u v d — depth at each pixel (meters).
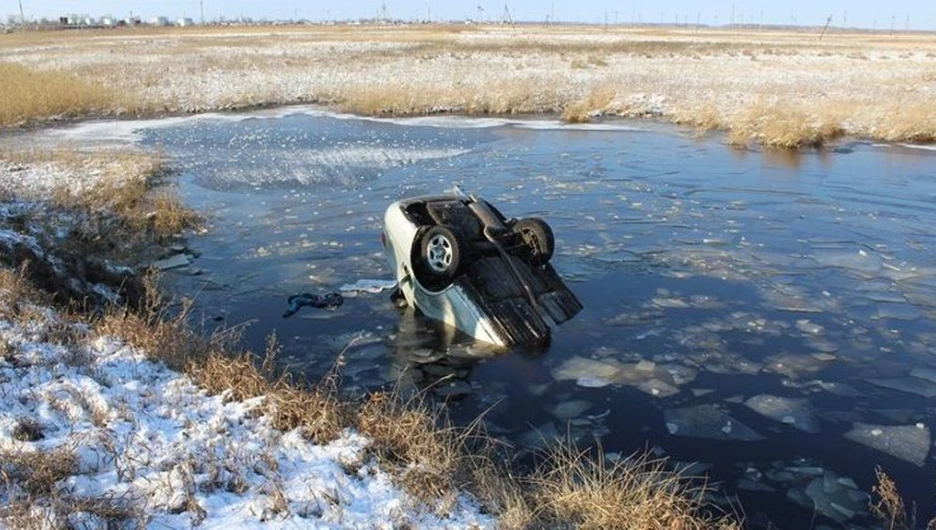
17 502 3.73
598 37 73.56
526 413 6.31
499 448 5.75
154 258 10.41
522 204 13.42
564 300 8.41
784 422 6.17
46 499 3.80
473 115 25.64
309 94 29.42
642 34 90.62
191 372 5.79
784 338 7.80
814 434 5.99
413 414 5.36
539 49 47.44
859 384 6.83
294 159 17.59
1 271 7.05
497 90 27.69
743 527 4.86
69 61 39.41
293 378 6.85
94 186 13.16
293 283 9.43
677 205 13.40
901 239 11.35
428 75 33.31
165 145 19.38
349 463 4.63
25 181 13.49
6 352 5.45
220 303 8.80
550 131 22.19
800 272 9.84
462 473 4.88
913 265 10.12
